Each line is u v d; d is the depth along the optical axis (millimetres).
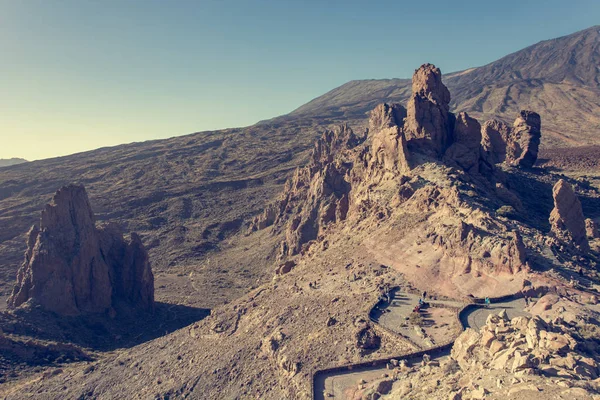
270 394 55062
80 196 126562
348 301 66312
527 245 66562
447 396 36281
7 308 113000
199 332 78500
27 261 119312
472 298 58875
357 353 54719
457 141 102812
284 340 63031
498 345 39281
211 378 63375
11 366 87562
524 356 35406
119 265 129125
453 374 40531
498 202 90062
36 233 122125
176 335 81875
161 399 62844
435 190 82312
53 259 116688
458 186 85438
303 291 75062
